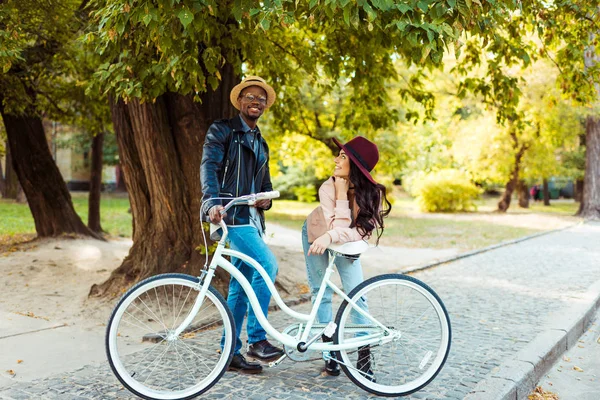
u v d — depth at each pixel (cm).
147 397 319
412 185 2823
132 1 406
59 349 445
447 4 369
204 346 429
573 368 442
